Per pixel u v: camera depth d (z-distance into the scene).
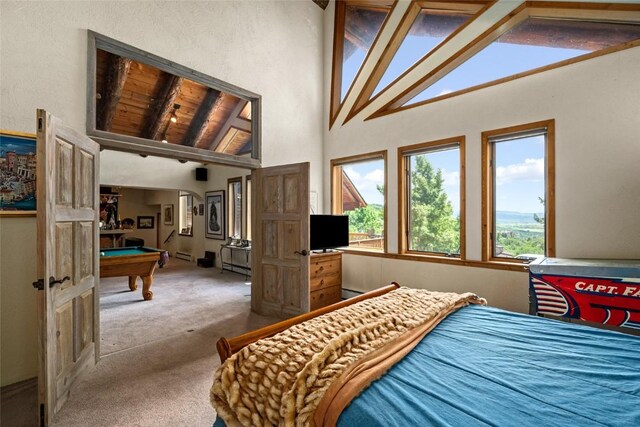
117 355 2.69
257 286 3.96
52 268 1.81
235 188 6.95
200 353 2.74
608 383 1.14
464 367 1.26
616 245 2.74
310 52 4.91
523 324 1.78
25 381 2.25
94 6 2.63
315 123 4.99
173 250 9.34
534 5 3.15
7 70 2.19
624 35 2.88
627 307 2.23
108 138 2.68
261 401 1.16
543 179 3.17
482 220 3.46
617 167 2.74
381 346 1.37
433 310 1.83
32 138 2.28
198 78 3.41
